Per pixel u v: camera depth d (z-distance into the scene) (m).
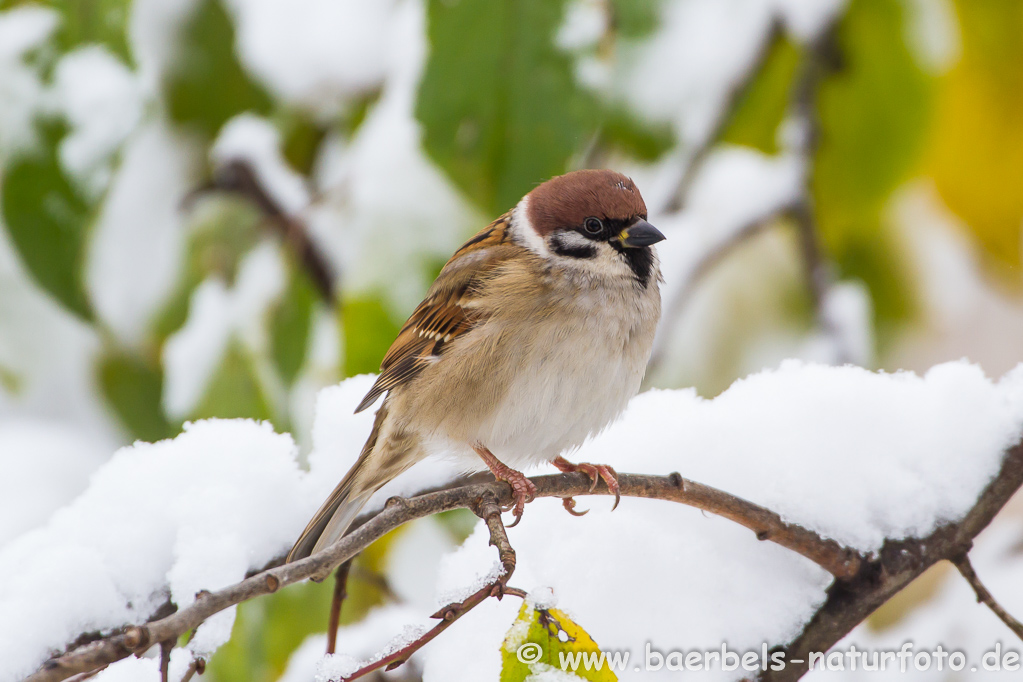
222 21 8.99
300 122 9.48
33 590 4.82
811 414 5.65
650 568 5.38
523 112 7.23
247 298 8.59
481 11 7.17
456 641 5.15
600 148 9.28
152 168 9.16
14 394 9.35
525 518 5.77
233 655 6.62
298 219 8.78
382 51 9.14
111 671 4.75
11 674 4.62
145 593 5.06
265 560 5.37
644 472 5.67
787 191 9.04
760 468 5.49
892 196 9.30
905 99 8.98
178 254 9.20
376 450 6.36
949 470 5.37
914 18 8.78
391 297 7.54
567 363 6.61
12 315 9.19
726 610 5.24
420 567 8.39
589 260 6.76
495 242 7.09
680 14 8.21
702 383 8.96
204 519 5.27
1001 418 5.48
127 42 7.76
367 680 5.94
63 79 7.58
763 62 8.72
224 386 8.21
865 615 5.21
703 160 8.81
